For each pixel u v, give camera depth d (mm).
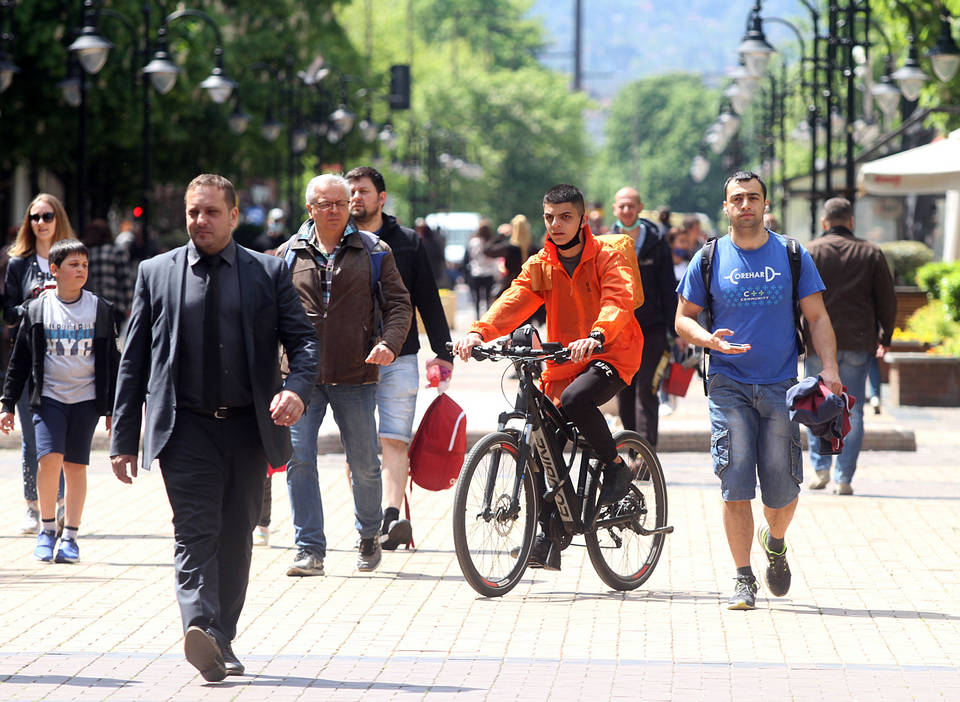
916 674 19844
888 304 35188
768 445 23562
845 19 77125
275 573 26859
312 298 26453
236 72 116750
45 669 20141
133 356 19297
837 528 31250
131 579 26516
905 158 54625
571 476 25078
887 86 78875
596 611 23781
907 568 27250
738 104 80875
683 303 23688
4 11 71750
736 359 23469
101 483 37688
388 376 28812
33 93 94938
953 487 36938
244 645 21578
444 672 20000
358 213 28422
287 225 113188
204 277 19203
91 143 97875
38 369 28000
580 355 23750
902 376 57312
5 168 109250
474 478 24094
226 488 19375
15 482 38250
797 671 20016
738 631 22422
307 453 26609
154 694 18859
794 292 23375
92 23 69812
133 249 77625
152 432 19047
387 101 154000
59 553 28000
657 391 36438
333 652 21125
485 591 24344
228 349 19062
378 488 26984
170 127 102250
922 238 112312
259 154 118438
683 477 38688
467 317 116875
